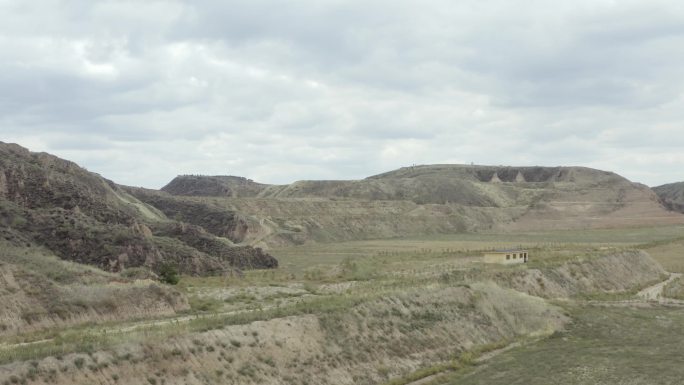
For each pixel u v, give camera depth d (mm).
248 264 108750
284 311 44594
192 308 54656
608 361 46781
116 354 32188
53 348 31188
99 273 60938
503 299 62531
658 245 149750
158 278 70938
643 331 59094
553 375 42969
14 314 42688
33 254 62156
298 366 38750
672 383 40625
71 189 98062
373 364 42812
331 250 151625
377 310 49906
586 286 86688
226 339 37625
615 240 172125
